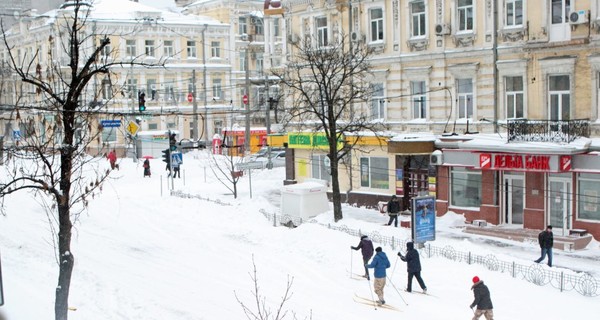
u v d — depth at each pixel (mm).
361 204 37969
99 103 20031
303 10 40781
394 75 36406
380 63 36938
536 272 22516
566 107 30203
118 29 70062
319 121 39656
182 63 74750
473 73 33094
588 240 28156
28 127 17906
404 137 34062
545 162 28750
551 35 30219
